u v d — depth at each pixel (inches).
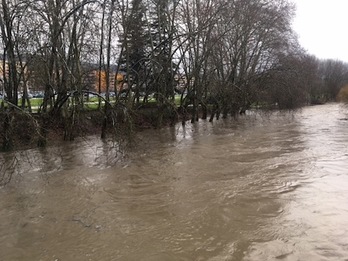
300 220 289.7
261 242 254.8
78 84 638.5
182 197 358.6
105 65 856.3
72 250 253.6
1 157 551.8
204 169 468.8
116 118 617.9
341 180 396.5
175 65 995.9
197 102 1058.1
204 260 233.1
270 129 878.4
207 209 321.4
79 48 729.0
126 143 600.1
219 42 1003.3
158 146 658.8
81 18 682.2
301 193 355.6
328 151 560.7
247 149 603.8
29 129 622.8
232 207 324.2
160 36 853.2
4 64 615.5
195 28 920.9
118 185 409.4
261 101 1256.8
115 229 286.4
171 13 948.6
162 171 467.2
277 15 1168.8
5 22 588.1
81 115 751.7
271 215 303.0
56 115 716.7
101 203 349.4
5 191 396.2
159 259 236.5
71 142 678.5
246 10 1053.2
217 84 1067.3
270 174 430.9
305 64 1529.3
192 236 269.1
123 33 777.6
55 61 674.8
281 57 1285.7
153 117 931.3
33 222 305.6
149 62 840.9
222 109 1173.7
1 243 267.9
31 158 549.6
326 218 292.0
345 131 796.6
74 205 345.7
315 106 1834.4
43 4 613.3
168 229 283.0
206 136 783.1
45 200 362.6
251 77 1211.9
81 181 428.1
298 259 229.9
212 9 925.2
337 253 235.8
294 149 586.9
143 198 360.8
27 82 708.7
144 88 958.4
